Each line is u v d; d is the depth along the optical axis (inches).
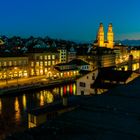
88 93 2955.2
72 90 4722.0
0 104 3474.4
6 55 5600.4
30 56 6136.8
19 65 5802.2
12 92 4121.6
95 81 2898.6
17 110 3065.9
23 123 2449.6
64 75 6186.0
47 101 3700.8
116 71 2962.6
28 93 4384.8
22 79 5570.9
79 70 6540.4
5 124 2417.6
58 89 4817.9
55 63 6683.1
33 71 6171.3
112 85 2751.0
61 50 7052.2
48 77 5949.8
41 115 1710.1
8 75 5565.9
